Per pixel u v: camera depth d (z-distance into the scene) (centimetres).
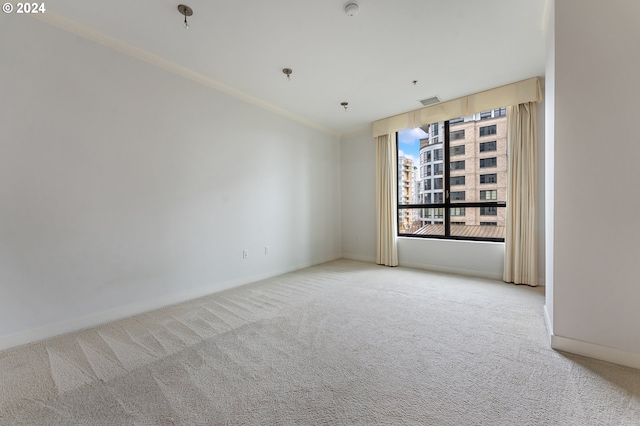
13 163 198
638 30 156
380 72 305
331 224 522
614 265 167
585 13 168
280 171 417
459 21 222
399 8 206
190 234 304
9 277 197
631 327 164
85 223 231
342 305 279
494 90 347
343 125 496
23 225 202
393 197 464
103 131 240
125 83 253
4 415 134
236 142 353
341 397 143
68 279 222
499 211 383
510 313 252
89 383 157
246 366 172
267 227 395
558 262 184
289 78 318
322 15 213
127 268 255
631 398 138
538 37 244
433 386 151
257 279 379
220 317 251
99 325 236
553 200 186
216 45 254
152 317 253
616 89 162
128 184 256
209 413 133
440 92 360
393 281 368
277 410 134
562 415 128
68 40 220
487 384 152
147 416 131
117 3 199
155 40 246
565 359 175
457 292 317
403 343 199
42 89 209
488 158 390
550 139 205
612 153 165
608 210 167
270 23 223
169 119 285
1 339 194
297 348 194
